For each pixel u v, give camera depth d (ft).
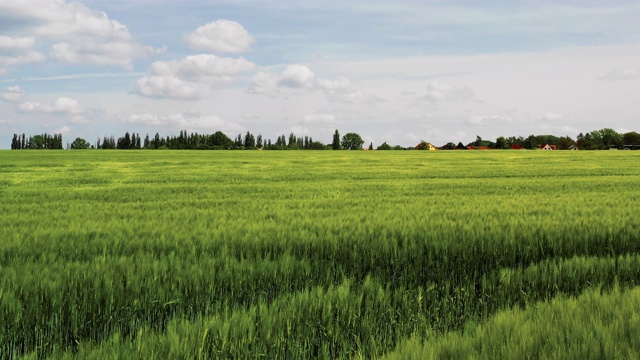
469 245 29.63
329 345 17.48
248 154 250.16
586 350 13.88
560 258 26.27
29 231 33.47
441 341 15.53
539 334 15.28
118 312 19.39
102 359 14.55
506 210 45.80
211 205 53.01
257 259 25.09
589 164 157.69
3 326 17.53
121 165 148.36
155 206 52.19
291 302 18.76
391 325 19.07
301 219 39.91
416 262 26.71
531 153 263.49
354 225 35.35
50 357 15.57
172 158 198.18
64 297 19.70
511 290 23.12
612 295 19.66
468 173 115.55
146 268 22.54
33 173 112.37
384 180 94.73
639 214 42.93
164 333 16.58
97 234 31.99
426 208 47.60
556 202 53.67
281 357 16.37
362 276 25.61
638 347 14.17
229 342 15.98
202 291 21.06
